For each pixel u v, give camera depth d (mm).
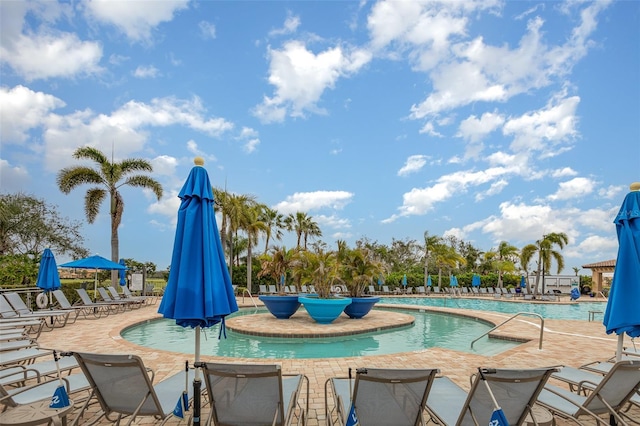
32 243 24938
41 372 4207
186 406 3482
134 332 11172
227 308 3553
